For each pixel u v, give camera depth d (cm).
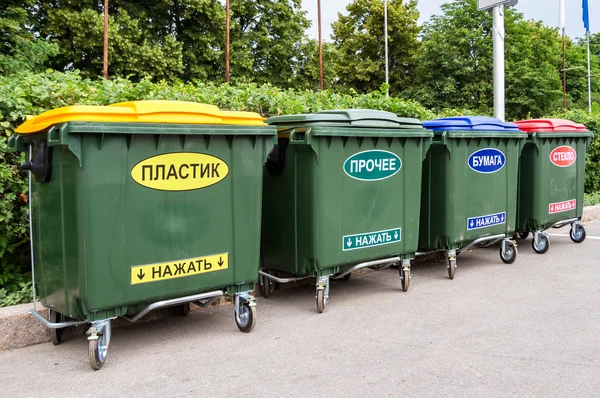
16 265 552
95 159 376
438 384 355
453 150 640
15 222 529
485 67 3397
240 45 2905
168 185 410
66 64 2405
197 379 371
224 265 443
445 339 440
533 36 3756
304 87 3181
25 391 355
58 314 442
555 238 911
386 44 3962
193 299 429
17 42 1836
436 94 3544
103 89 593
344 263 534
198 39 2692
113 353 421
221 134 429
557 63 4088
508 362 390
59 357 414
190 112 416
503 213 707
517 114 3503
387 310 524
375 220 552
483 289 597
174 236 415
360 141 534
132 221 395
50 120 381
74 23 2297
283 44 3206
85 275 378
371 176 546
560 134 776
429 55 3603
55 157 392
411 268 714
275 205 545
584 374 367
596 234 932
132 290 397
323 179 511
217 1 2780
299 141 500
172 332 469
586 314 500
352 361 397
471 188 665
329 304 551
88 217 376
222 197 439
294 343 437
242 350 423
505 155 701
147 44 2436
